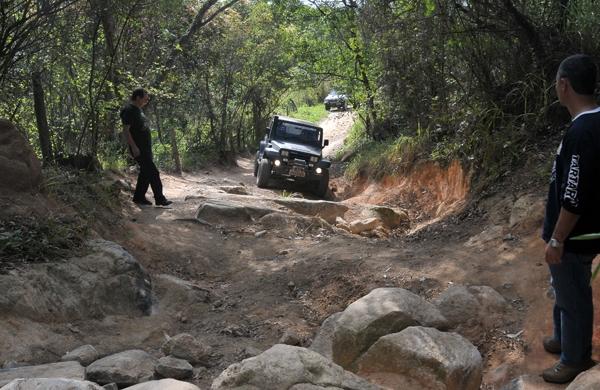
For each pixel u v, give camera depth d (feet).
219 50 71.26
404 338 13.15
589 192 10.29
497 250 19.56
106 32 35.86
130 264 18.72
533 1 27.30
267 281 21.01
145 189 29.73
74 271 17.48
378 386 11.58
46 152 28.94
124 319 17.15
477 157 28.35
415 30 32.14
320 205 34.65
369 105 57.52
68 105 35.19
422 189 36.83
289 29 75.20
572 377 11.77
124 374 13.28
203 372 14.38
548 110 25.44
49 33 26.08
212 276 22.24
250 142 98.94
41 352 14.35
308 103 147.84
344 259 21.44
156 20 47.16
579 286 11.28
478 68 29.01
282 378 10.89
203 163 67.51
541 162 23.66
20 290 15.53
